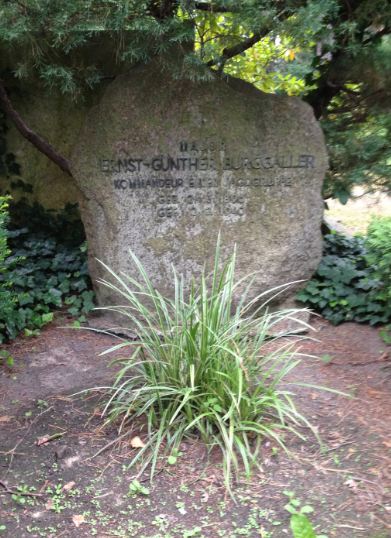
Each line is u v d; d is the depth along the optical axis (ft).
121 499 4.76
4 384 6.61
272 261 7.86
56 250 9.66
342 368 6.82
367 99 9.61
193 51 7.41
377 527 4.39
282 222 7.86
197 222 7.82
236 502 4.67
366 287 7.97
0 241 7.07
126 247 7.86
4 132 10.05
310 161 7.79
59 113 10.05
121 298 7.93
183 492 4.81
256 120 7.64
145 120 7.60
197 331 5.53
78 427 5.71
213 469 5.04
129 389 5.82
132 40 7.79
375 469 5.02
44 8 6.93
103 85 9.71
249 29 7.16
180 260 7.88
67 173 9.90
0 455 5.32
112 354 7.29
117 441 5.44
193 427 5.42
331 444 5.35
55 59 9.11
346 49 8.50
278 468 5.03
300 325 7.81
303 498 4.69
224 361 5.42
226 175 7.75
